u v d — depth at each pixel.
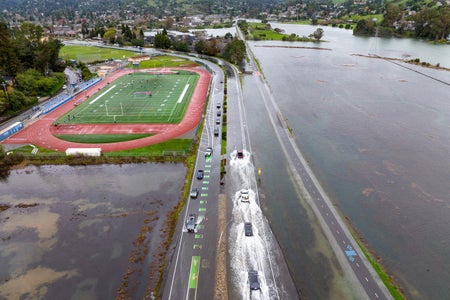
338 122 108.44
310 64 199.38
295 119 110.81
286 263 50.97
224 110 115.69
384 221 62.03
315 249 53.94
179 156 83.25
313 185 72.19
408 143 93.38
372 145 92.19
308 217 61.81
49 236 57.44
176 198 67.19
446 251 55.12
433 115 114.69
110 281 48.31
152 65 195.00
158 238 56.44
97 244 55.34
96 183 73.06
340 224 60.06
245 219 60.75
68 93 140.12
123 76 169.62
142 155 83.69
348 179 75.50
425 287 48.22
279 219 61.06
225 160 81.69
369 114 115.56
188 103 124.12
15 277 49.50
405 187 72.56
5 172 78.50
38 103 130.75
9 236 57.72
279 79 163.50
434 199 68.38
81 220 61.25
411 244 56.50
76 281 48.44
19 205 66.06
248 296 45.12
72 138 94.69
